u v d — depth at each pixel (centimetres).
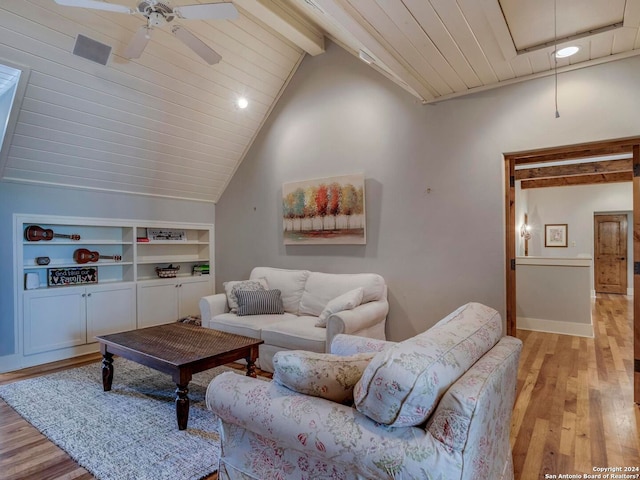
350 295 349
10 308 373
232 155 509
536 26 237
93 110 367
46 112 347
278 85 468
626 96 276
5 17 281
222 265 554
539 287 523
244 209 523
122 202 463
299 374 148
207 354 266
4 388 320
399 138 383
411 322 377
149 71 368
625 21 231
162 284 499
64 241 422
